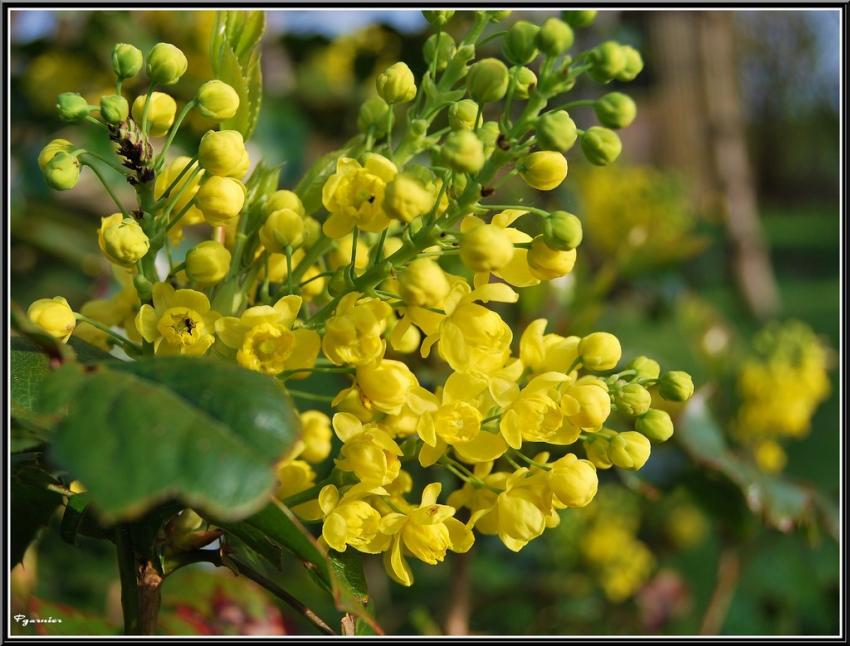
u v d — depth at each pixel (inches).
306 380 10.0
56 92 17.1
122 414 6.4
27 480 7.8
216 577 10.4
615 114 7.3
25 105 17.1
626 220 24.3
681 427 12.3
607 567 19.4
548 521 7.6
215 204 7.5
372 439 7.4
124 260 7.4
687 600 20.0
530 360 7.9
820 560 20.2
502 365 7.7
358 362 7.2
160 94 8.0
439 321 7.4
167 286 7.5
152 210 7.5
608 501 19.8
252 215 8.0
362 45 18.6
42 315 7.5
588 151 7.4
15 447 7.4
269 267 8.1
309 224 8.2
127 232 7.4
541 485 7.6
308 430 8.5
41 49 16.9
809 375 17.2
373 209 7.3
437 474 11.8
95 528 7.7
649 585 19.9
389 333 8.1
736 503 13.3
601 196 24.8
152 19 16.8
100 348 8.3
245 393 6.5
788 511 12.3
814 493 12.9
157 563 7.5
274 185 8.1
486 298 7.4
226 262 7.6
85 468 6.2
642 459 7.6
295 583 16.4
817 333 48.2
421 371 10.9
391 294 7.3
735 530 13.7
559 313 14.6
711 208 39.8
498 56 16.1
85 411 6.4
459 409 7.4
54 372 6.6
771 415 17.1
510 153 7.2
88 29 16.8
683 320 20.0
